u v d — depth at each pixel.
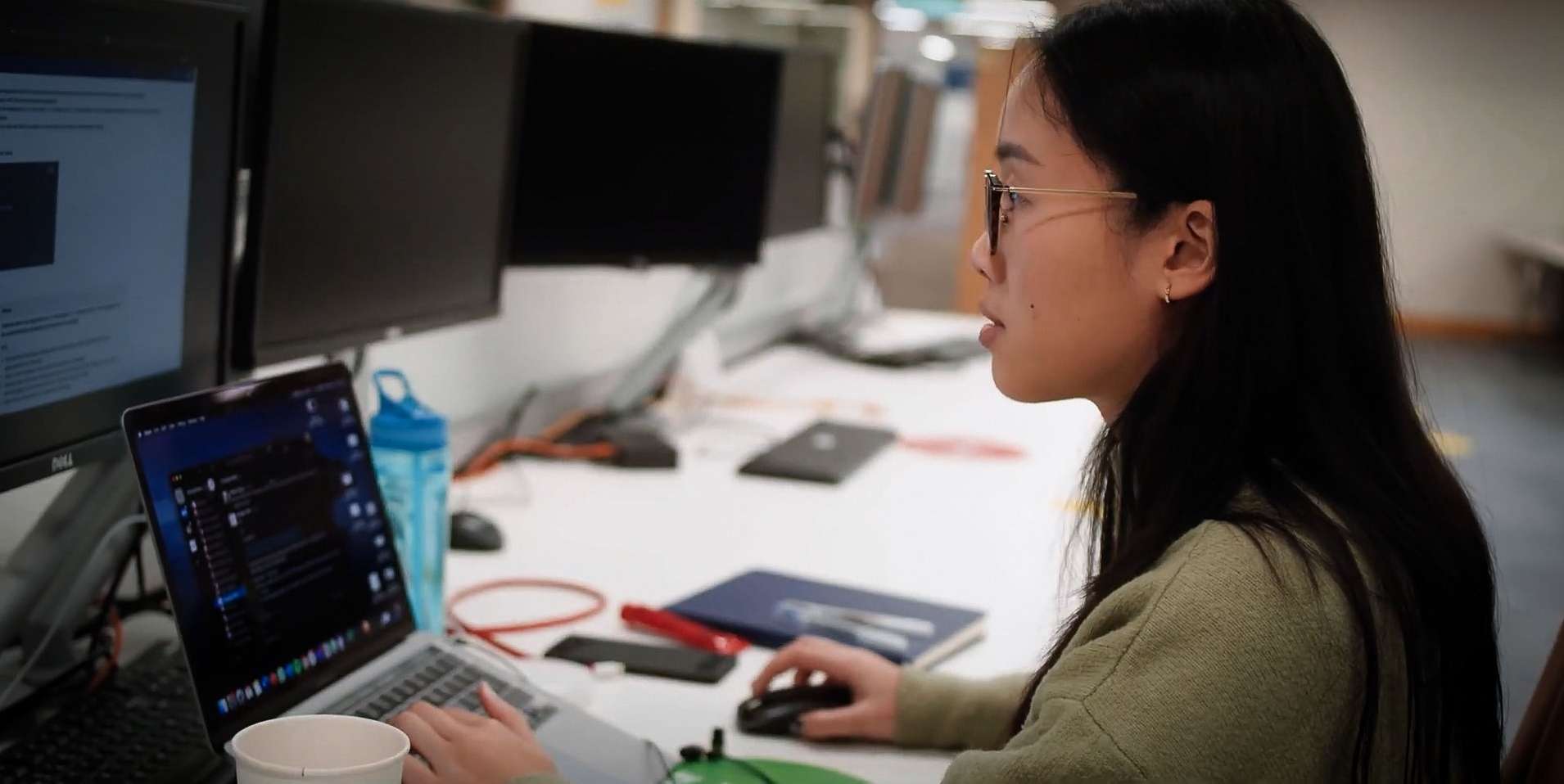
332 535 1.22
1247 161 0.93
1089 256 0.98
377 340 1.76
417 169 1.80
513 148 2.03
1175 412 0.97
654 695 1.41
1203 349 0.95
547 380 2.55
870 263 4.23
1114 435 1.05
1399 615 0.93
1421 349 9.36
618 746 1.22
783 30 5.33
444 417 1.45
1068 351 1.01
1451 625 0.96
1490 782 1.04
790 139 3.29
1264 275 0.94
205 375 1.36
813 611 1.63
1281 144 0.93
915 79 4.39
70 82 1.09
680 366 2.75
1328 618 0.89
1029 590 1.83
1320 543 0.91
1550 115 10.17
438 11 1.77
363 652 1.22
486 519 1.88
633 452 2.33
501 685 1.26
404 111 1.74
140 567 1.43
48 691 1.23
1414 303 10.57
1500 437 6.54
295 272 1.58
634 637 1.56
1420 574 0.94
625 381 2.66
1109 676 0.89
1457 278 10.51
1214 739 0.86
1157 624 0.89
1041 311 1.00
